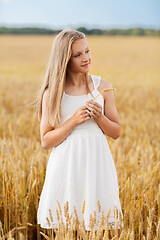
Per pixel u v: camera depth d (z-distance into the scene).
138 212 2.81
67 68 2.48
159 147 4.89
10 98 10.59
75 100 2.47
